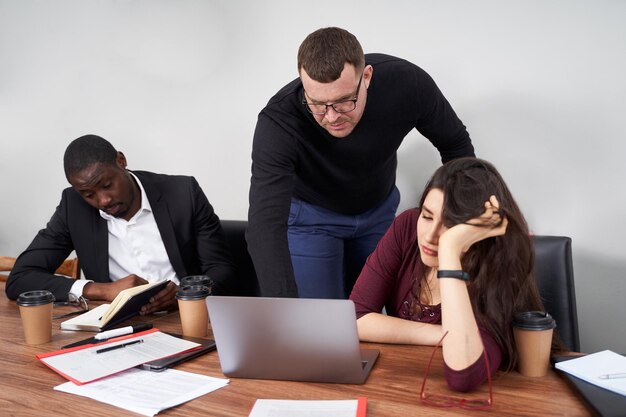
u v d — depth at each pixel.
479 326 1.17
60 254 2.09
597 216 2.18
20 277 1.91
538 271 1.62
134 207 2.13
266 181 1.69
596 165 2.16
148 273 2.19
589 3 2.08
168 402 1.03
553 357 1.19
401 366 1.19
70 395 1.08
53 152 3.22
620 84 2.08
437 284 1.42
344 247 2.23
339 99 1.49
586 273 2.22
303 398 1.04
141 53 2.92
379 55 1.86
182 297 1.39
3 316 1.65
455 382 1.06
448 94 2.34
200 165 2.88
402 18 2.37
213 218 2.20
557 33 2.14
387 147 1.87
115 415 0.99
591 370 1.09
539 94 2.20
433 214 1.25
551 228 2.26
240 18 2.67
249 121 2.73
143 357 1.24
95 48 3.03
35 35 3.16
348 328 1.06
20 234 3.39
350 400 1.02
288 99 1.72
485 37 2.25
